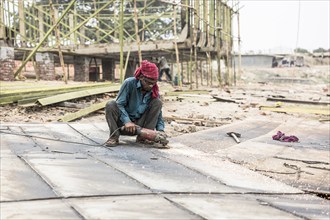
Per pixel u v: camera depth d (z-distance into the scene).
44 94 10.45
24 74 24.48
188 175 4.52
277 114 13.22
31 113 9.04
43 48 20.55
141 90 5.88
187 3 19.48
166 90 16.55
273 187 4.47
